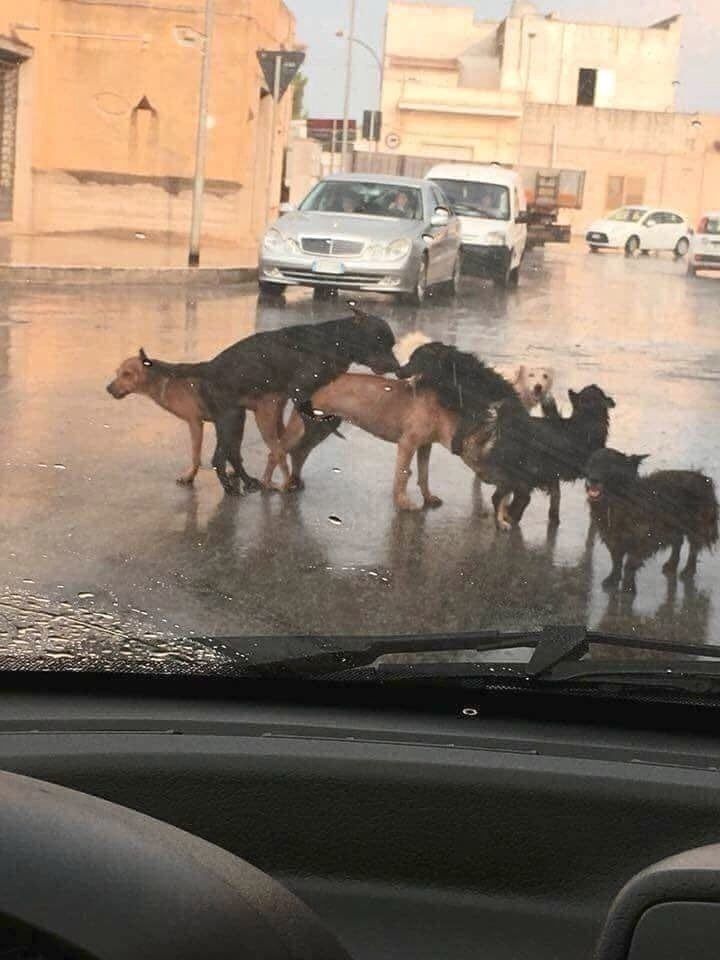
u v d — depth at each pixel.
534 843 2.22
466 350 11.99
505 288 18.72
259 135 26.22
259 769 2.24
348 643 2.74
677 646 2.77
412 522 6.25
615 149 29.81
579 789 2.20
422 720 2.46
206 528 5.93
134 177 25.28
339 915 2.17
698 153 30.20
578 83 28.02
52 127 24.94
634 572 5.60
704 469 7.62
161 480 6.75
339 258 15.09
